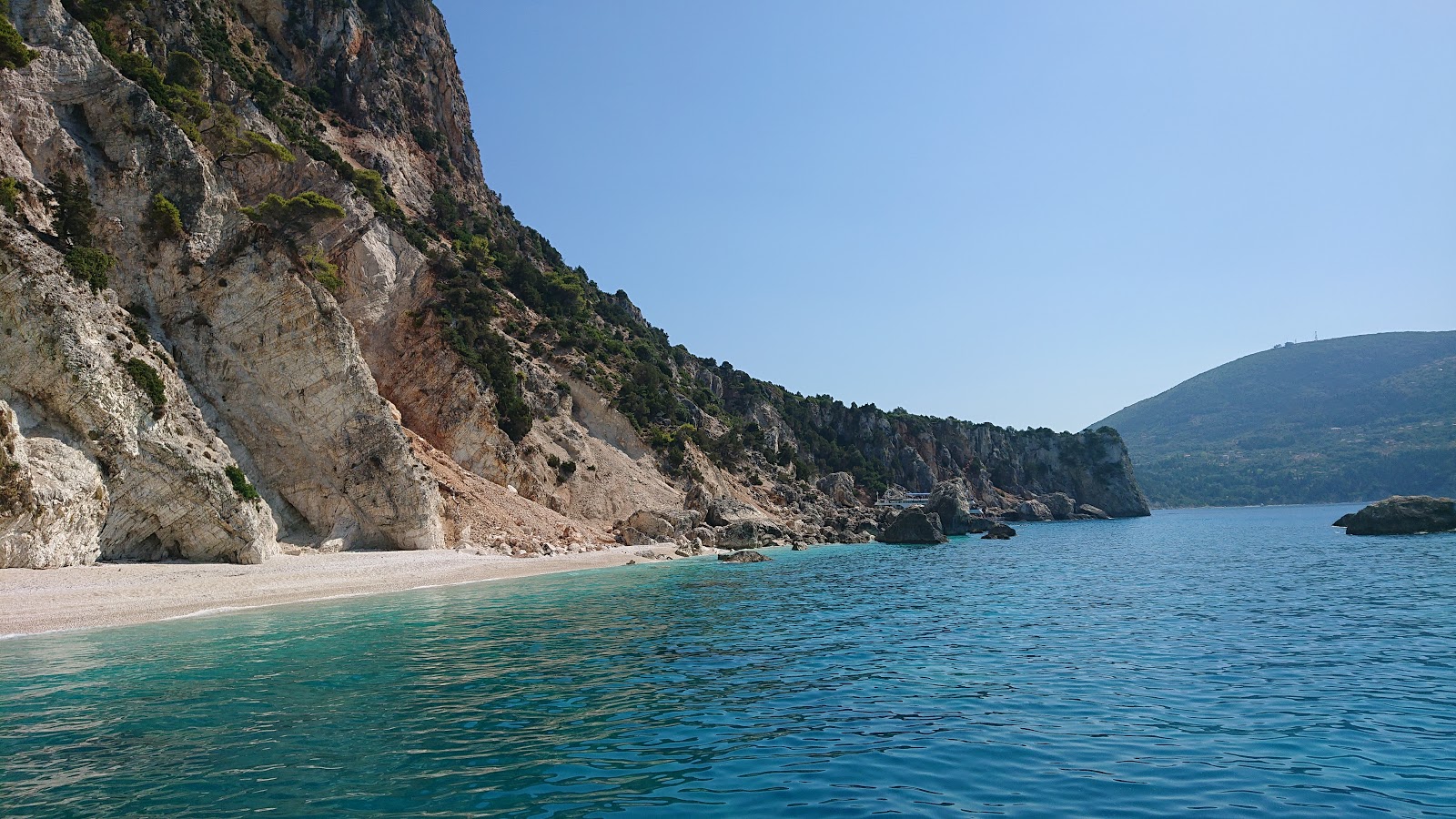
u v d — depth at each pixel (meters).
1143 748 11.09
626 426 81.75
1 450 25.88
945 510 95.00
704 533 65.06
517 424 66.44
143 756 10.76
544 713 12.99
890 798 9.27
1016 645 19.16
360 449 42.84
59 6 38.81
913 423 162.00
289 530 41.09
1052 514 147.38
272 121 68.00
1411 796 9.18
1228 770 10.18
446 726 12.24
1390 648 17.91
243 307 40.44
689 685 15.09
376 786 9.62
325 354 42.16
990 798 9.27
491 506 54.72
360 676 15.84
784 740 11.55
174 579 28.66
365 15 95.19
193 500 32.56
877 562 49.31
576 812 8.83
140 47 53.81
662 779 9.93
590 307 113.50
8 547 26.09
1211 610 24.58
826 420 156.38
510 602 28.64
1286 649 18.02
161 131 39.62
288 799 9.19
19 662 17.28
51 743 11.34
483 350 68.75
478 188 107.31
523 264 93.19
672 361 126.81
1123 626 21.77
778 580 37.66
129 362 31.92
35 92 36.00
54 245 32.19
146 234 38.47
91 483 29.03
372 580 33.88
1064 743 11.34
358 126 87.19
